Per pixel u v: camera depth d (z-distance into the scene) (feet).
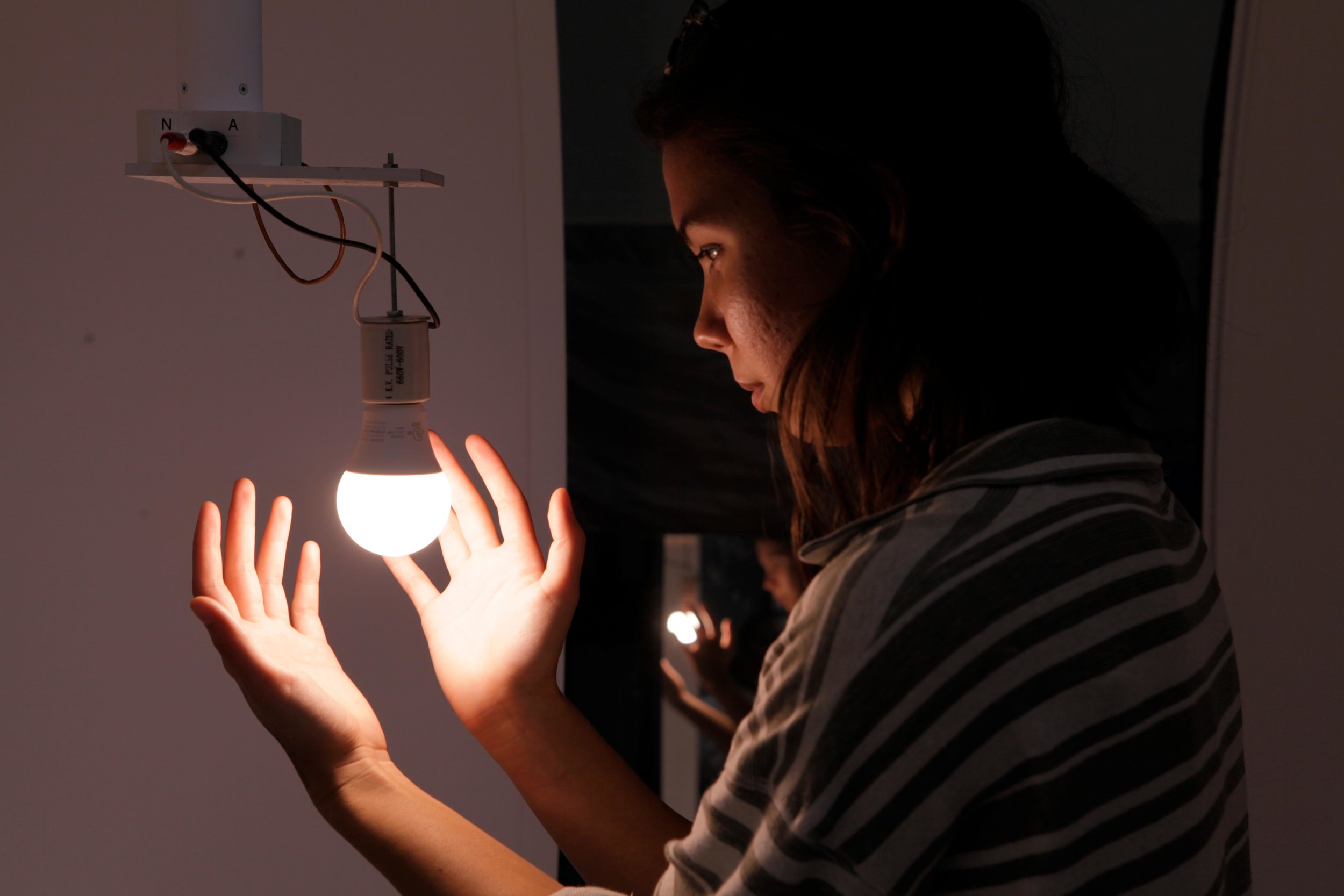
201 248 4.71
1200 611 2.96
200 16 3.54
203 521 3.57
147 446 4.76
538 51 4.64
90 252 4.70
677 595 5.15
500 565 3.83
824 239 3.05
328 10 4.63
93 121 4.67
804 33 3.01
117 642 4.80
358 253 4.71
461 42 4.64
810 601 2.88
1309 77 4.54
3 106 4.65
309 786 3.44
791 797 2.81
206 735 4.83
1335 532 4.68
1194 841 2.85
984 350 2.98
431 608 3.84
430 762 4.84
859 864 2.78
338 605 4.81
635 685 4.93
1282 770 4.76
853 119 2.98
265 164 3.54
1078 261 3.04
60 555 4.77
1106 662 2.79
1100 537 2.83
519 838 4.85
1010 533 2.81
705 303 3.21
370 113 4.66
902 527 2.85
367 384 3.59
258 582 3.71
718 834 2.90
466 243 4.71
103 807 4.83
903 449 3.02
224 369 4.75
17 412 4.73
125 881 4.86
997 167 2.99
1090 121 4.58
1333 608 4.71
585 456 4.79
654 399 4.78
